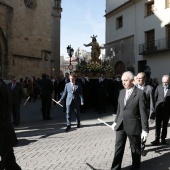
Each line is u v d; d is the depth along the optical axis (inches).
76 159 290.5
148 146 344.2
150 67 1332.4
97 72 843.4
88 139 382.6
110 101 807.7
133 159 250.2
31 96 1023.0
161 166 267.9
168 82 353.1
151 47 1312.7
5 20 1029.2
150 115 327.9
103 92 660.1
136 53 1430.9
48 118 574.2
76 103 455.5
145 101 240.7
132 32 1470.2
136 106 240.2
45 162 280.8
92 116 613.3
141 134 251.6
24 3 1157.1
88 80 706.2
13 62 1088.8
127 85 244.2
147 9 1371.8
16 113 492.4
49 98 569.9
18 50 1126.4
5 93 191.8
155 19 1299.2
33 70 1210.0
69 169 259.1
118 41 1606.8
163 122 352.2
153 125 485.7
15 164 208.5
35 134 417.7
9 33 1047.0
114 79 772.0
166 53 1224.8
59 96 823.7
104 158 293.4
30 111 717.9
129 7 1493.6
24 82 1004.6
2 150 193.8
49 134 418.3
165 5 1242.6
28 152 317.1
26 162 280.7
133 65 1456.7
